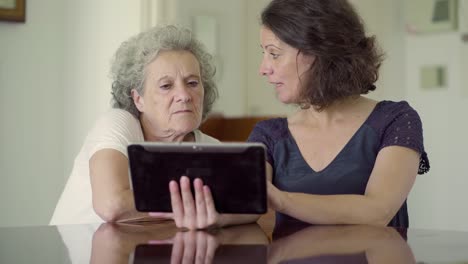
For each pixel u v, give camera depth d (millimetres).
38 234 1655
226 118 4699
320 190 2051
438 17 5469
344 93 2035
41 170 3693
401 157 1956
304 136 2150
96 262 1269
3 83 3568
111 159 2133
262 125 2242
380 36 5738
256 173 1559
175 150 1567
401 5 5676
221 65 5715
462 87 5367
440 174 5500
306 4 1981
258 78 6039
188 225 1652
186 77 2307
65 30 3729
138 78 2344
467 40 5328
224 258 1294
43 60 3672
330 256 1314
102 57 3766
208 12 5625
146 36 2355
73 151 3764
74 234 1650
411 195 5629
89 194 2268
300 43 1975
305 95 2043
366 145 2068
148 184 1623
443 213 5480
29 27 3625
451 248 1406
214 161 1562
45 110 3689
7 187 3605
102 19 3766
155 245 1458
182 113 2291
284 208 1817
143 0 3762
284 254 1329
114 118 2314
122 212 1984
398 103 2121
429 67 5531
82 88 3768
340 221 1826
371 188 1922
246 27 5965
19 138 3627
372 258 1288
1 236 1628
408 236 1583
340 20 1997
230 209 1626
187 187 1601
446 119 5461
